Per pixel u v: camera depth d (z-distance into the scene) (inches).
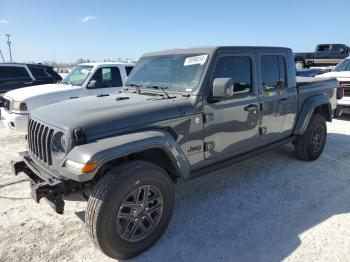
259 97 173.6
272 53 183.2
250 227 140.3
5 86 402.9
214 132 151.6
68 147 114.7
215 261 118.7
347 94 354.0
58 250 125.9
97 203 110.4
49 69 441.7
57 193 118.8
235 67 160.9
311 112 208.1
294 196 169.3
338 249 123.8
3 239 133.0
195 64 152.8
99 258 121.5
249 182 187.5
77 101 150.4
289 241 129.4
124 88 177.2
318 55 943.7
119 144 112.6
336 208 155.7
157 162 136.4
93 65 333.4
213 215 151.0
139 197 121.1
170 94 151.6
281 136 198.4
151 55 180.5
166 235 135.1
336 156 232.5
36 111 144.9
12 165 142.6
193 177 146.1
